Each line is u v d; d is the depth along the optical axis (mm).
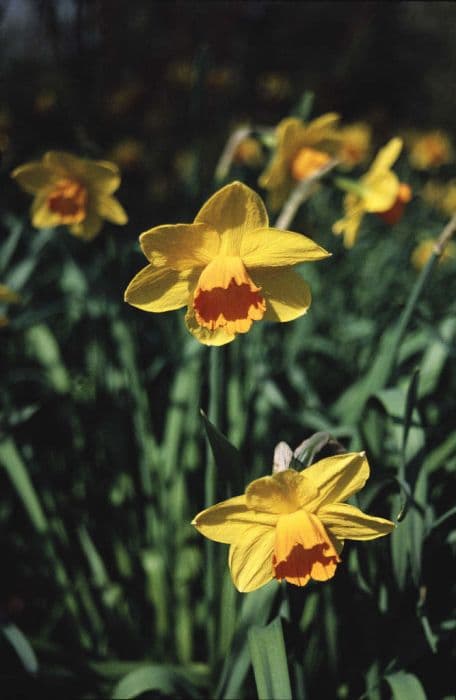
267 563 579
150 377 871
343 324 1089
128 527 839
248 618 627
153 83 2365
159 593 776
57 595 812
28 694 699
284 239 572
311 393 874
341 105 3266
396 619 662
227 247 580
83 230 805
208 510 558
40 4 1196
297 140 812
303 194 733
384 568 667
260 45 3020
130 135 2049
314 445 577
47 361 891
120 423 860
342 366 1026
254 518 568
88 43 1660
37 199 795
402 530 639
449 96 3504
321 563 562
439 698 664
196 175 838
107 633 778
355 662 690
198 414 800
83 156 810
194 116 827
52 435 976
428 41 3441
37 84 2062
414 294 681
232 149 832
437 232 997
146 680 647
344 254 1198
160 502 809
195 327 592
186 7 2650
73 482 915
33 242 984
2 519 881
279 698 579
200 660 768
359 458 552
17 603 849
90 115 1732
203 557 784
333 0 3264
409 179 1725
